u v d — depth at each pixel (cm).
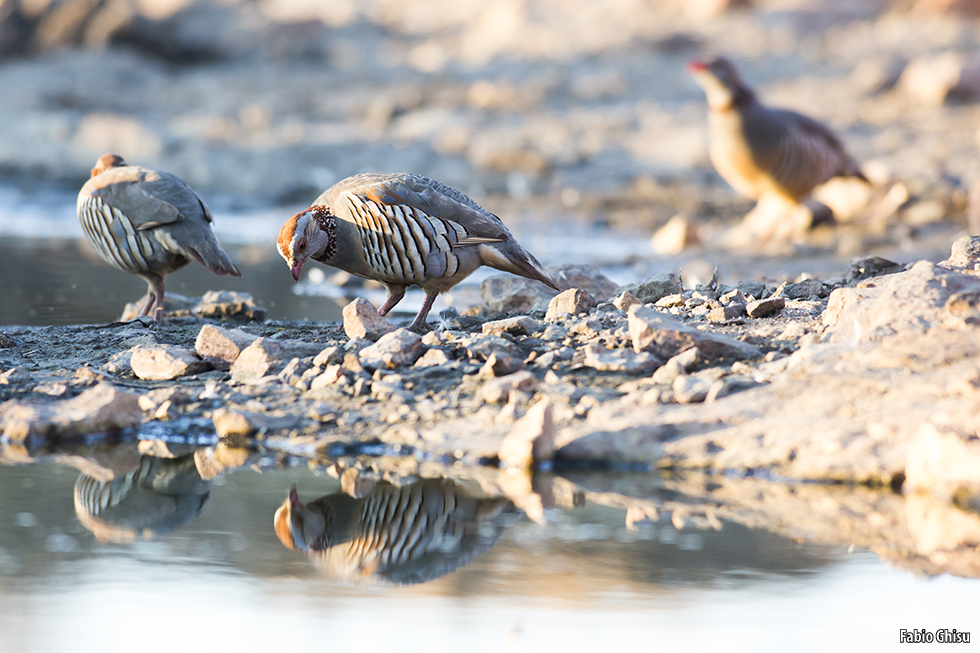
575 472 933
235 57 5491
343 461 968
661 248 2342
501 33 6419
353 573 782
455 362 1100
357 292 1836
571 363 1088
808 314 1202
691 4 6444
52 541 826
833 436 902
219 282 1930
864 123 3769
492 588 749
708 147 3438
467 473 935
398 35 6556
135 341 1273
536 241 2502
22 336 1329
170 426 1039
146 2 5647
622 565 776
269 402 1060
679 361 1037
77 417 1024
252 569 785
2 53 5012
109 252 1361
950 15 6234
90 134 3538
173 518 875
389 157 3409
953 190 2573
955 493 847
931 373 941
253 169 3241
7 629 693
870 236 2233
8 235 2523
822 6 6288
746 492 885
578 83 4725
